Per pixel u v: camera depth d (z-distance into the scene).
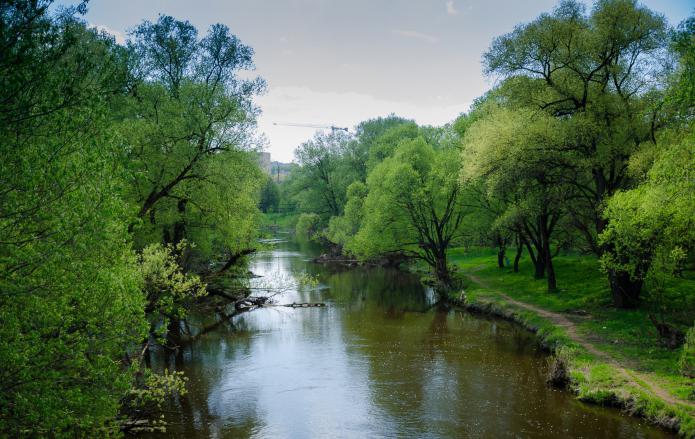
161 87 27.02
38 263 8.97
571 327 26.28
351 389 20.33
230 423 17.25
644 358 20.48
